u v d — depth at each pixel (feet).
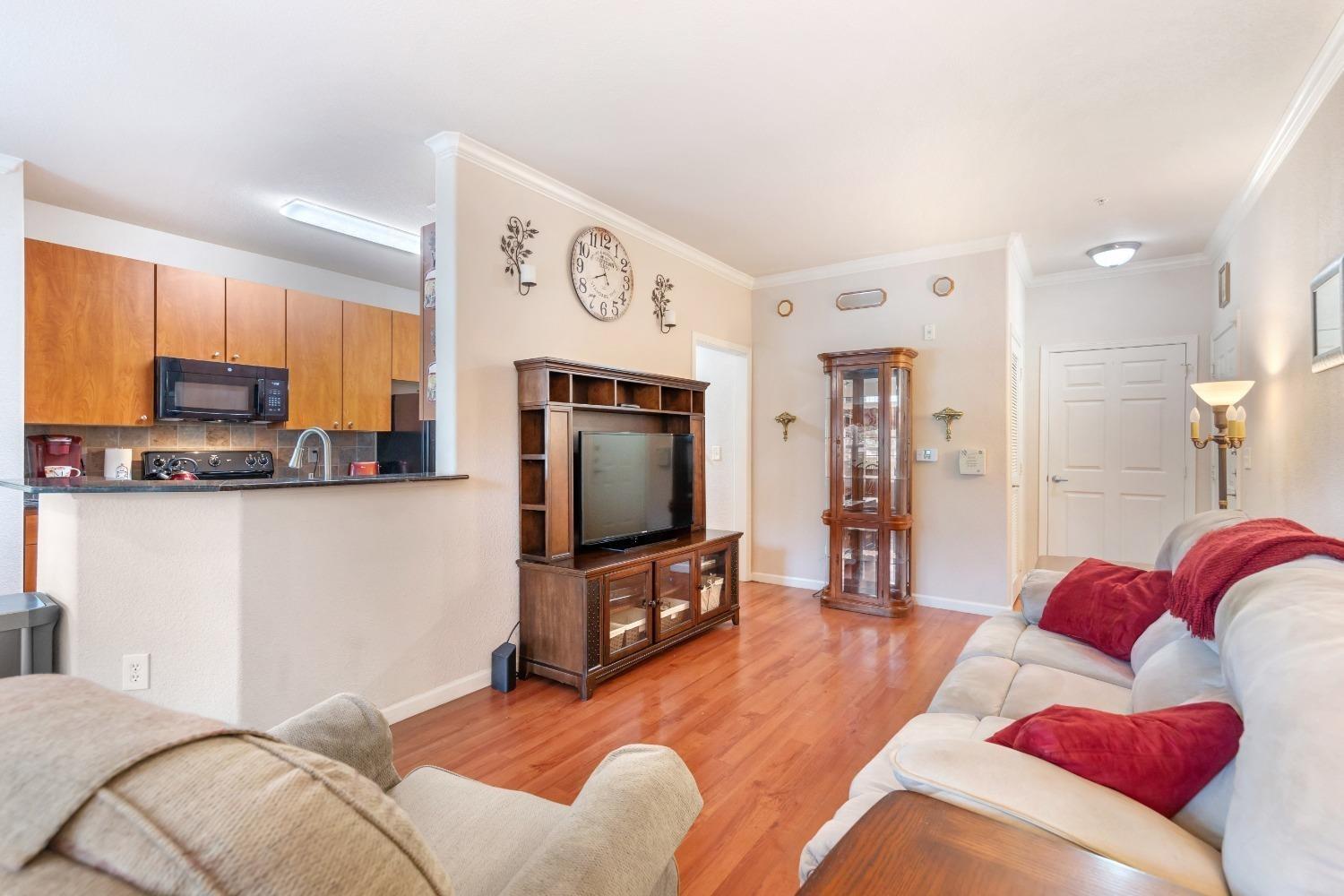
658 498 12.23
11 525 9.00
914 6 6.32
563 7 6.31
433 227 11.03
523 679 10.06
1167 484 15.57
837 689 9.56
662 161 9.91
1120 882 2.41
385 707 8.34
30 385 10.46
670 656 11.12
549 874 2.68
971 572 14.05
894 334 15.01
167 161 9.66
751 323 17.19
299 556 7.50
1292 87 7.78
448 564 9.14
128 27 6.51
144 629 6.54
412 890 1.77
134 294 11.62
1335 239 7.20
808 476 16.33
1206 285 15.08
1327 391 7.48
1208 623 4.64
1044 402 16.99
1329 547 4.19
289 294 13.93
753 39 6.84
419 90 7.83
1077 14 6.46
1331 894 2.05
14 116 8.27
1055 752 3.41
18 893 1.40
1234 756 3.24
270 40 6.78
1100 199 11.46
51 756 1.57
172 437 13.05
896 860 2.56
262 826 1.53
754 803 6.54
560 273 11.00
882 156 9.71
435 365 10.25
